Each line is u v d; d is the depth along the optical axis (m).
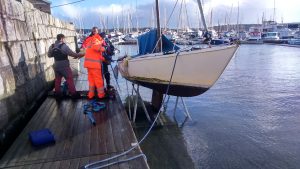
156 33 9.57
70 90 8.92
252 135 8.85
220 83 17.78
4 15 7.04
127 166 4.57
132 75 9.19
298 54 38.00
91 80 8.52
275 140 8.43
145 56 8.77
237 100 13.28
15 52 7.62
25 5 9.41
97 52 8.25
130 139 5.62
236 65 27.69
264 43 61.75
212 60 7.76
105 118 6.90
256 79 19.30
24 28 8.93
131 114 10.90
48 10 18.28
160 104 10.88
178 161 7.27
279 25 74.25
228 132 9.12
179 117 10.70
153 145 8.24
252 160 7.21
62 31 20.30
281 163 7.01
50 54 8.81
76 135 5.90
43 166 4.66
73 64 15.84
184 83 8.39
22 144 5.53
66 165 4.68
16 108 7.07
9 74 6.87
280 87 16.34
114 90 9.31
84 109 7.47
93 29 8.30
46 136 5.48
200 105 12.42
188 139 8.62
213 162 7.16
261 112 11.30
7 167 4.65
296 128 9.38
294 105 12.27
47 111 7.61
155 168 6.95
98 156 4.96
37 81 9.83
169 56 8.15
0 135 5.71
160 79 8.59
